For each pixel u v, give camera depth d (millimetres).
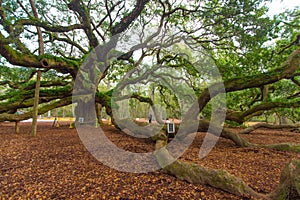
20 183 2574
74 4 6898
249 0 5348
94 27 9297
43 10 8633
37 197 2197
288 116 12898
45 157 3799
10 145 4910
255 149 4906
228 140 6449
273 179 2850
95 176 2840
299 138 7742
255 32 5746
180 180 2674
